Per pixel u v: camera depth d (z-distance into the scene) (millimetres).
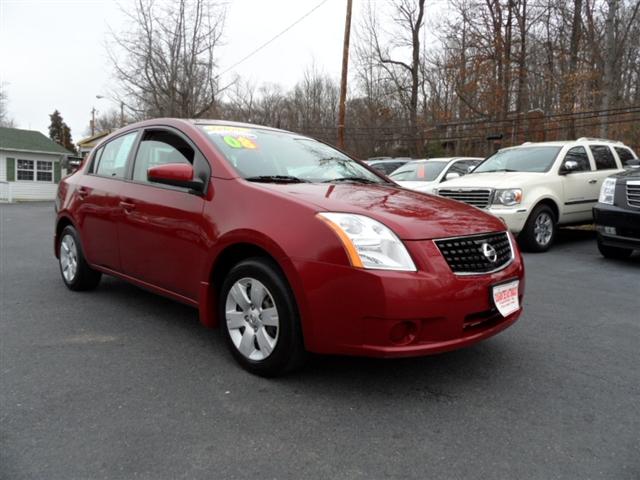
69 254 5117
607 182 6762
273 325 2924
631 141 18969
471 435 2432
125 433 2406
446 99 26656
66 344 3602
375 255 2619
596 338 3844
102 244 4438
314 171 3891
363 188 3490
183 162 3719
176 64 19016
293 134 4457
